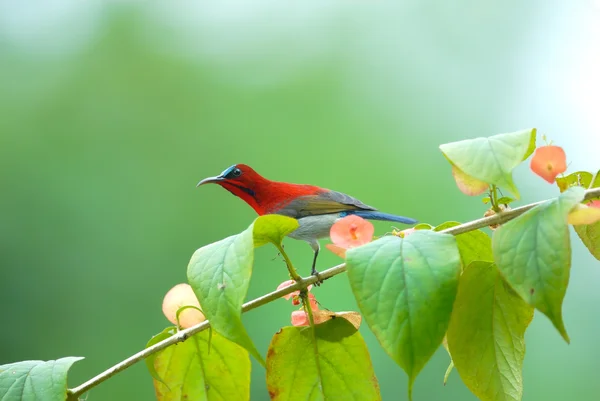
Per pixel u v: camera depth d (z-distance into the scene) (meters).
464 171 3.38
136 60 8.29
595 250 3.46
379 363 6.00
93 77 8.17
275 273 6.60
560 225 3.35
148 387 6.98
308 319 3.47
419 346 3.35
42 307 7.10
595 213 3.38
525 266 3.35
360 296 3.36
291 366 3.46
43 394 3.43
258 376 6.37
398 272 3.36
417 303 3.36
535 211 3.37
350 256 3.37
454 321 3.42
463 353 3.42
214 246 3.40
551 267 3.35
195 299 3.48
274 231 3.43
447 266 3.36
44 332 7.02
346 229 3.43
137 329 7.15
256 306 3.44
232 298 3.38
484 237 3.46
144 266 7.41
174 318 3.48
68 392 3.45
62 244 7.34
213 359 3.48
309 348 3.46
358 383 3.45
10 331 6.98
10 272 7.17
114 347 7.04
